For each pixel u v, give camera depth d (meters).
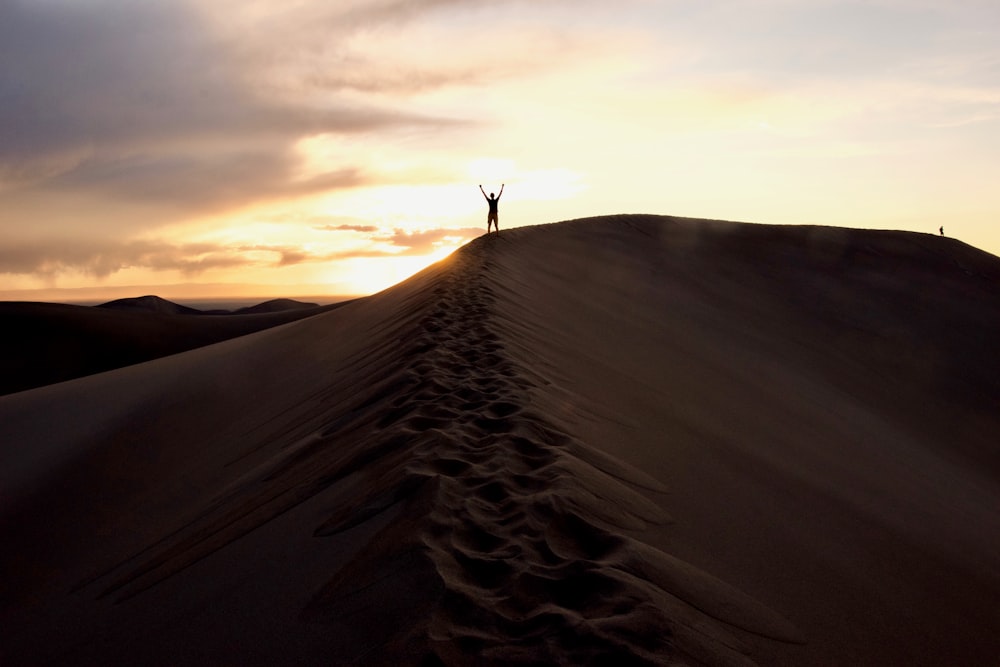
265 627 3.04
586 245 27.33
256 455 7.47
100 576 5.79
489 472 4.02
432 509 3.43
